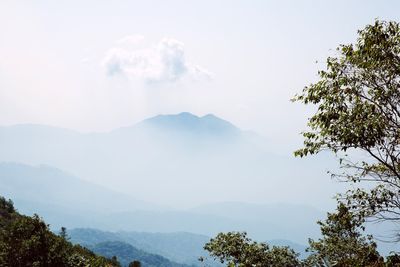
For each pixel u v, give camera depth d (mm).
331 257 24297
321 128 12758
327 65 13203
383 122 11719
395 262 15609
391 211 13203
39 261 20625
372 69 12422
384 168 13227
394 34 12273
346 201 14172
